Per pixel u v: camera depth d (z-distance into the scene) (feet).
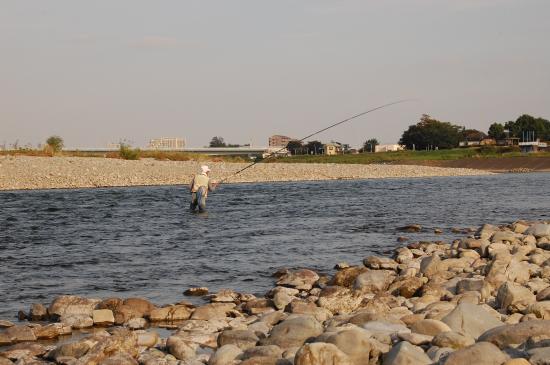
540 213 95.55
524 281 38.45
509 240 54.75
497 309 31.81
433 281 39.32
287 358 23.22
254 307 35.70
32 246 59.98
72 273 47.80
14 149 197.88
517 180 197.57
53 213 87.81
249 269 49.85
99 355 25.27
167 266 50.67
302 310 32.55
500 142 531.91
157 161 199.11
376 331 25.84
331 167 221.87
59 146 215.92
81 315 33.88
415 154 389.19
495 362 20.70
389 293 37.99
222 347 24.97
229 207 98.94
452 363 20.88
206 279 46.16
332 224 78.28
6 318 35.35
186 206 98.58
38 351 27.71
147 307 35.29
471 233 71.36
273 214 89.15
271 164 215.31
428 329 25.62
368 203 107.96
